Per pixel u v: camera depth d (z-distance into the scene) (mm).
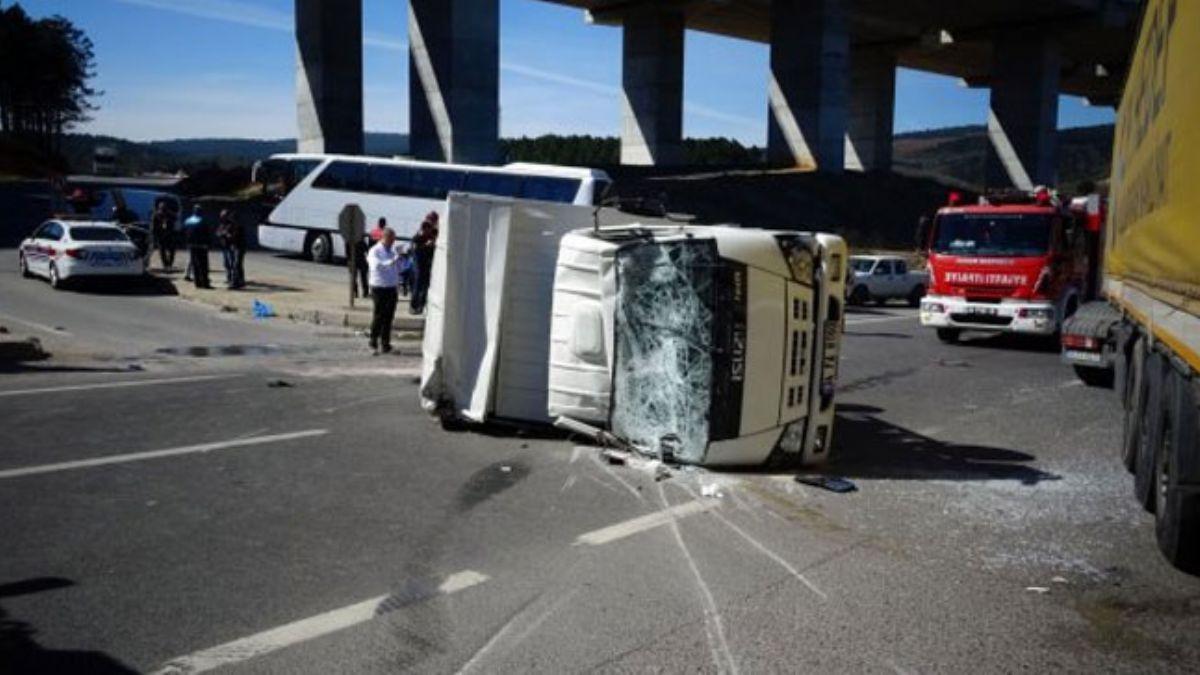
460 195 8750
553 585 5117
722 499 6824
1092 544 6035
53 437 8227
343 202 30016
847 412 10727
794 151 55188
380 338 14328
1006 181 65625
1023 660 4324
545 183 27203
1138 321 6883
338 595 4914
